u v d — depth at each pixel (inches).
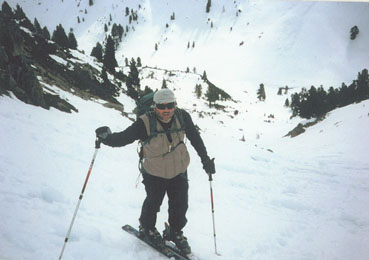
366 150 901.8
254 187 317.7
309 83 6924.2
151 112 113.4
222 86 6879.9
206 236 161.5
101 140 111.7
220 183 314.0
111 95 1085.8
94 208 164.1
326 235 193.6
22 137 273.0
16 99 425.7
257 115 3410.4
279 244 169.3
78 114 569.9
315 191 330.3
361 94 2529.5
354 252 169.3
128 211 173.6
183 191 121.0
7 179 167.0
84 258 109.2
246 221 200.7
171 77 4261.8
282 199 275.6
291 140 1676.9
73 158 269.7
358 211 255.8
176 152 114.7
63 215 142.4
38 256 102.7
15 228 116.3
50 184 182.1
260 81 7165.4
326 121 1756.9
